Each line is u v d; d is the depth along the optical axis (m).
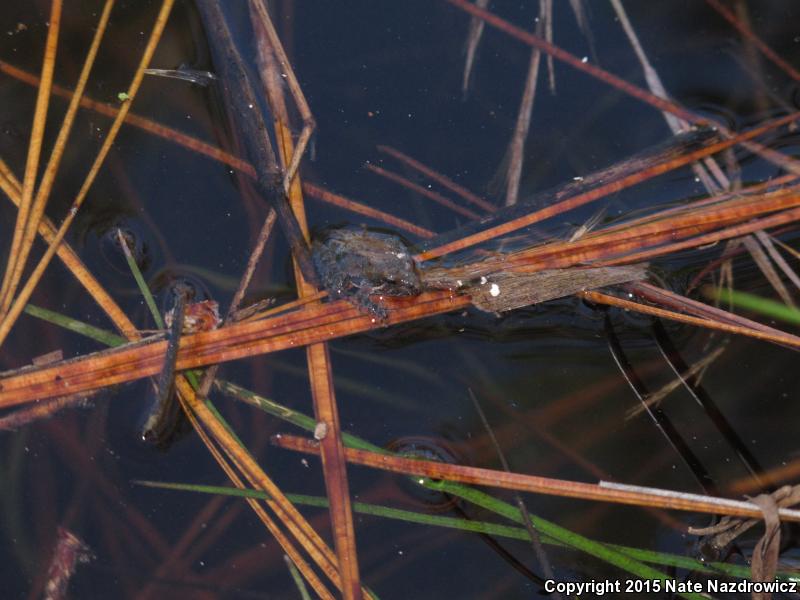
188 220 0.41
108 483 0.40
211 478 0.40
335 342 0.40
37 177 0.41
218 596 0.40
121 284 0.41
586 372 0.40
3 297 0.40
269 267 0.41
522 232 0.41
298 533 0.40
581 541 0.39
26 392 0.40
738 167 0.41
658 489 0.39
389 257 0.40
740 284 0.41
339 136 0.41
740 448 0.40
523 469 0.40
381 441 0.40
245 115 0.41
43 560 0.40
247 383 0.40
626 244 0.41
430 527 0.40
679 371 0.40
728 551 0.40
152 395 0.40
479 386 0.40
